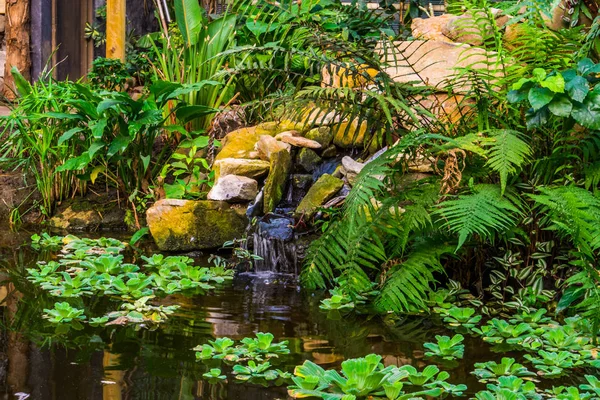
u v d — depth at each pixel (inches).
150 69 287.4
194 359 115.5
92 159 228.8
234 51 166.2
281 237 181.9
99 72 261.3
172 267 178.5
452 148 149.1
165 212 197.5
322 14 253.6
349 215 150.7
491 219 139.3
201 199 207.8
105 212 225.8
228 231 197.3
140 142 222.7
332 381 106.0
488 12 167.5
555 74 145.6
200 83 215.2
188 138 228.4
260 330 133.0
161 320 137.0
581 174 157.6
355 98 165.0
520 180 157.0
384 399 101.7
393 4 311.6
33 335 125.3
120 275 167.0
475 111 172.7
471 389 107.3
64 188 232.5
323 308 150.0
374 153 203.5
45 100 228.7
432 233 157.0
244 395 101.2
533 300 151.6
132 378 106.2
